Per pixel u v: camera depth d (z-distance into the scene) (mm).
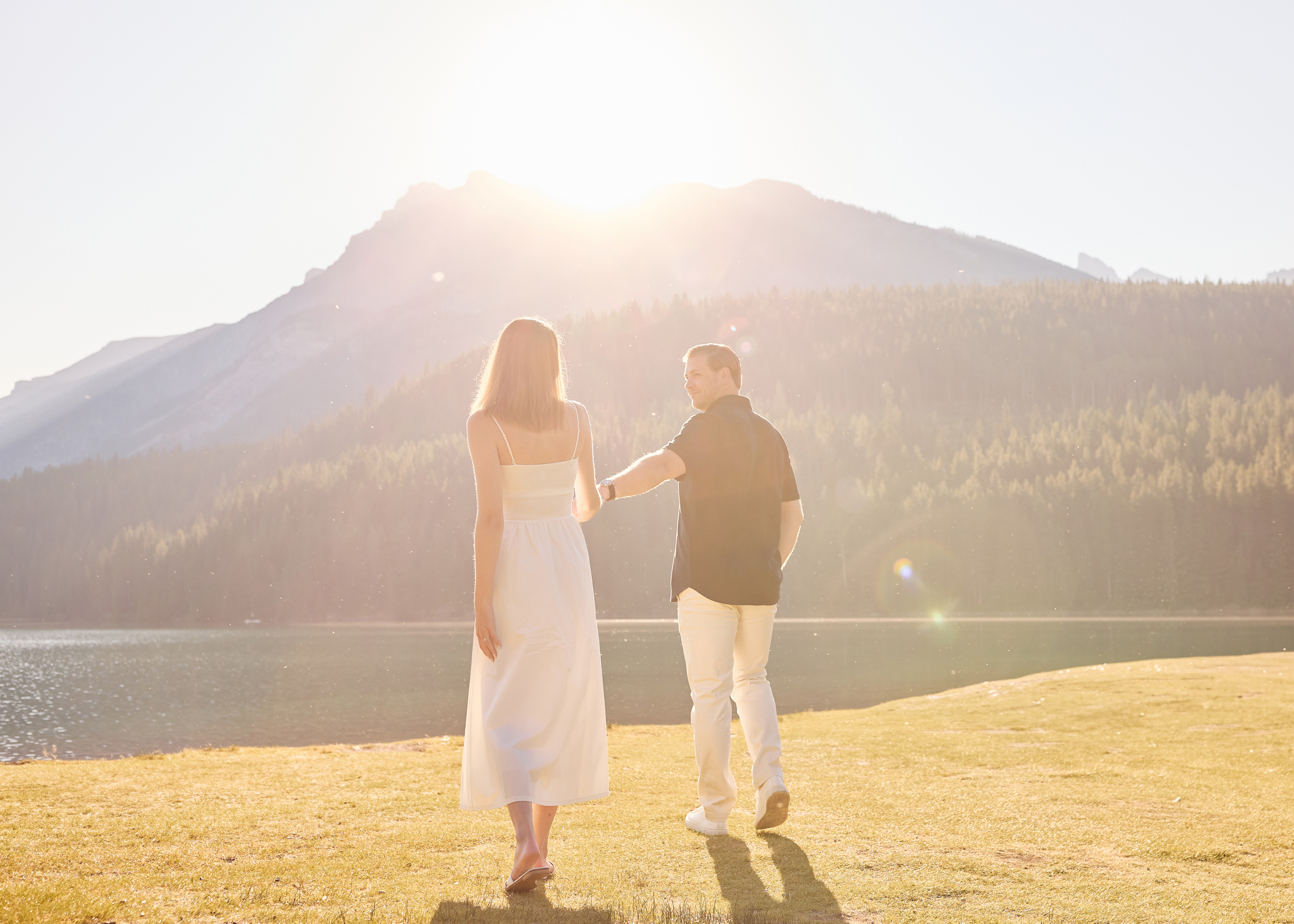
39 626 128625
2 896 2664
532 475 3033
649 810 4172
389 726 25766
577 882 2906
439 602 110875
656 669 41719
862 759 6160
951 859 3227
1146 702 10539
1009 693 12523
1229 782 5246
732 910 2598
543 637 2949
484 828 3760
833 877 2975
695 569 3596
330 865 3135
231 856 3283
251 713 29734
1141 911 2650
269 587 117438
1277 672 13664
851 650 50875
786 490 4047
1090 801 4480
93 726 27734
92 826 3760
